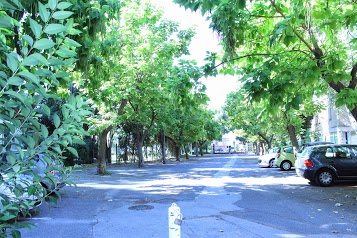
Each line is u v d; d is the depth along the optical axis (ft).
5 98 8.32
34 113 8.63
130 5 63.52
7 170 8.46
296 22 22.13
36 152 8.62
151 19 65.36
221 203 36.37
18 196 8.98
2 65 8.07
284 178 60.54
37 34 7.64
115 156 136.56
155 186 52.01
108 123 67.41
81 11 17.46
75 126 9.25
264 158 92.48
